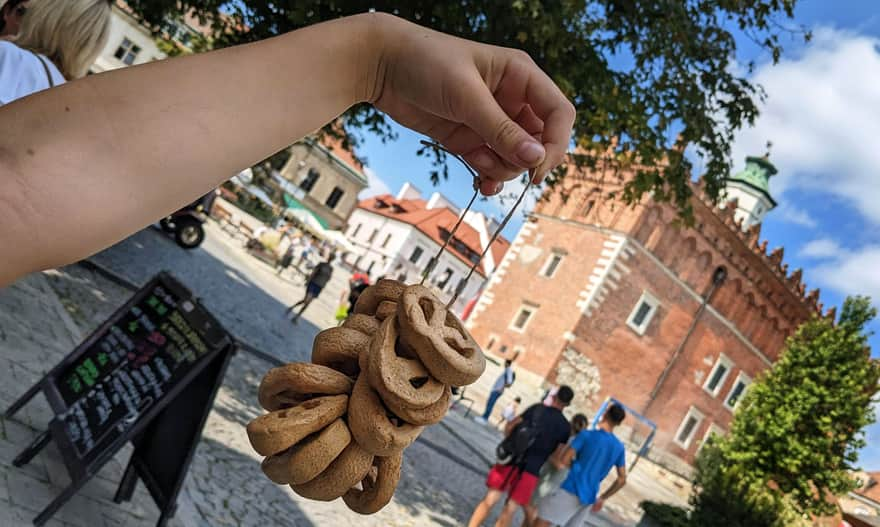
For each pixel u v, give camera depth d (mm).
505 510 6070
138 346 3748
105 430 3381
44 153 544
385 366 751
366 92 923
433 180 7320
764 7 6336
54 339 5363
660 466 28625
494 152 1096
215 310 11086
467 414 16547
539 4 5000
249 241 26875
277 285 21172
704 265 33875
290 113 760
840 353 22688
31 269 565
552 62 5945
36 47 2477
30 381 4449
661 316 33125
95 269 8523
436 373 764
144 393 3477
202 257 16500
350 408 777
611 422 6184
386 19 892
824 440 22109
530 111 1104
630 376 32656
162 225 15195
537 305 33156
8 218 528
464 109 923
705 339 34531
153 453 3717
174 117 629
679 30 6023
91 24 2523
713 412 35344
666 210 31828
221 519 4492
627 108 6188
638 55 6348
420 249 59562
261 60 741
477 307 36219
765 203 55094
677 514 9461
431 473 9102
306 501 5551
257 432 752
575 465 6043
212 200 15539
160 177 616
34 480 3576
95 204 568
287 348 11633
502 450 6191
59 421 3559
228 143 676
